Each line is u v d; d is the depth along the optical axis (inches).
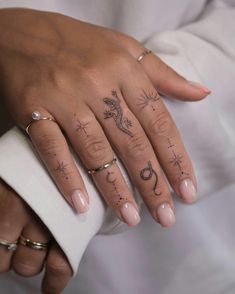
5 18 15.3
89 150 12.6
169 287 20.6
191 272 20.2
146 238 19.9
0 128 18.2
